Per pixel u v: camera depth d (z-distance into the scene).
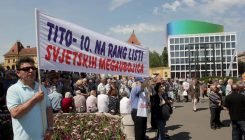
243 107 9.87
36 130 4.42
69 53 6.77
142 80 9.93
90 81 20.64
